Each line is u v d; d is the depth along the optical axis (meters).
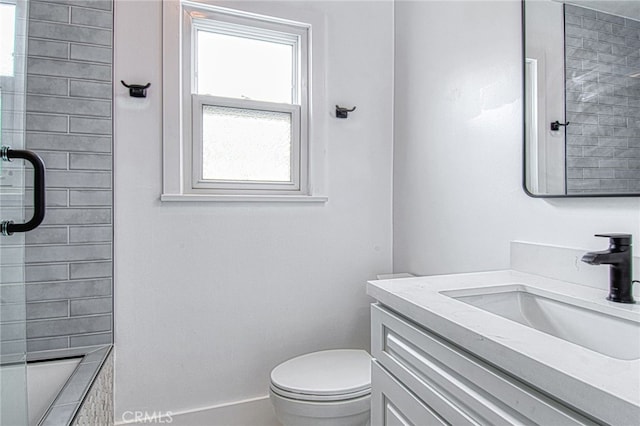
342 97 1.83
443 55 1.53
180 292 1.56
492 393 0.59
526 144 1.13
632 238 0.86
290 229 1.74
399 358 0.85
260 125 1.74
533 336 0.59
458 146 1.44
